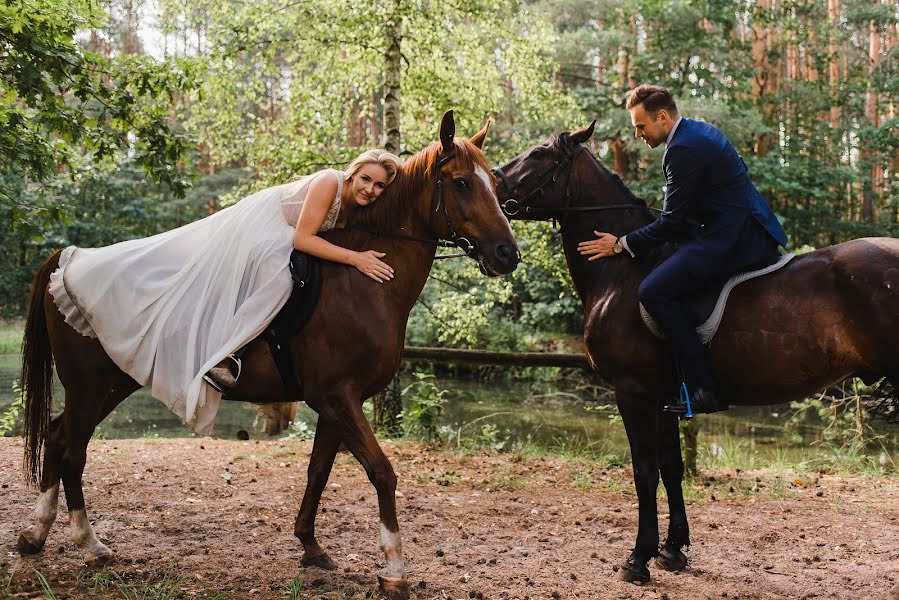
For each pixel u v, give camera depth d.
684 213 3.66
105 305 3.45
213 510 4.88
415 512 5.07
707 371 3.58
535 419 12.12
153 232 26.61
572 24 21.44
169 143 6.40
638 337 3.76
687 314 3.64
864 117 24.23
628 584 3.78
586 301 4.10
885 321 3.26
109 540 4.15
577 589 3.68
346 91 9.38
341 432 3.43
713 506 5.60
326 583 3.62
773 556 4.36
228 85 8.69
